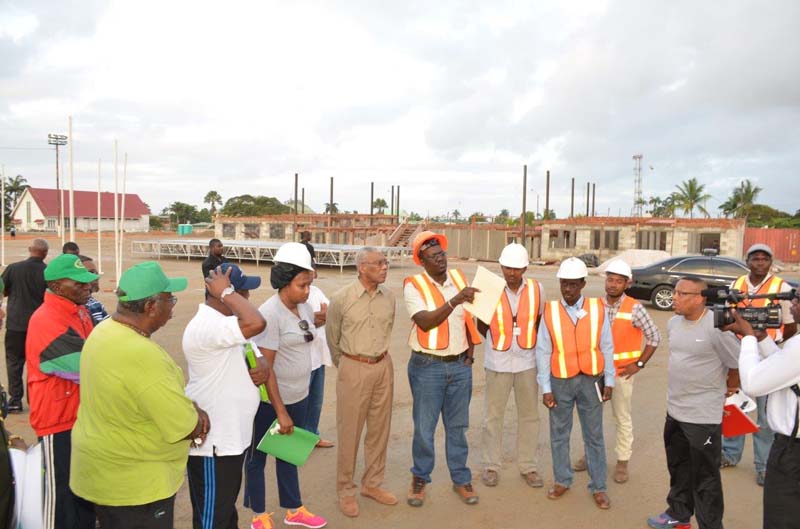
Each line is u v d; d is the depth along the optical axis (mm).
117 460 2254
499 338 4121
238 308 2641
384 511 3814
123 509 2297
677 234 30062
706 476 3332
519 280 4172
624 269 4336
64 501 2961
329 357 4762
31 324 2930
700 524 3355
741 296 2779
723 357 3252
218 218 45781
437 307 3846
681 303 3316
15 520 2387
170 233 62719
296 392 3561
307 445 3207
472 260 36031
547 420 5590
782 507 2570
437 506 3896
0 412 2379
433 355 3867
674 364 3438
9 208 68250
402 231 37156
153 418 2211
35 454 2572
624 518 3758
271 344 3303
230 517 2871
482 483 4273
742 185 56344
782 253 32531
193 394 2717
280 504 3574
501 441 4664
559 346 3906
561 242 33406
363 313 3676
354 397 3697
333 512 3787
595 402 3898
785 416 2545
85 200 70250
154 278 2287
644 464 4629
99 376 2201
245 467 3453
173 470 2395
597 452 3926
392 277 20844
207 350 2641
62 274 2947
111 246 37844
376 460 3912
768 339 2781
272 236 43562
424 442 3875
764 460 4203
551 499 4008
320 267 25359
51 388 2893
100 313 4051
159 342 8555
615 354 4316
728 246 28891
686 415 3355
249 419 2832
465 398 3951
